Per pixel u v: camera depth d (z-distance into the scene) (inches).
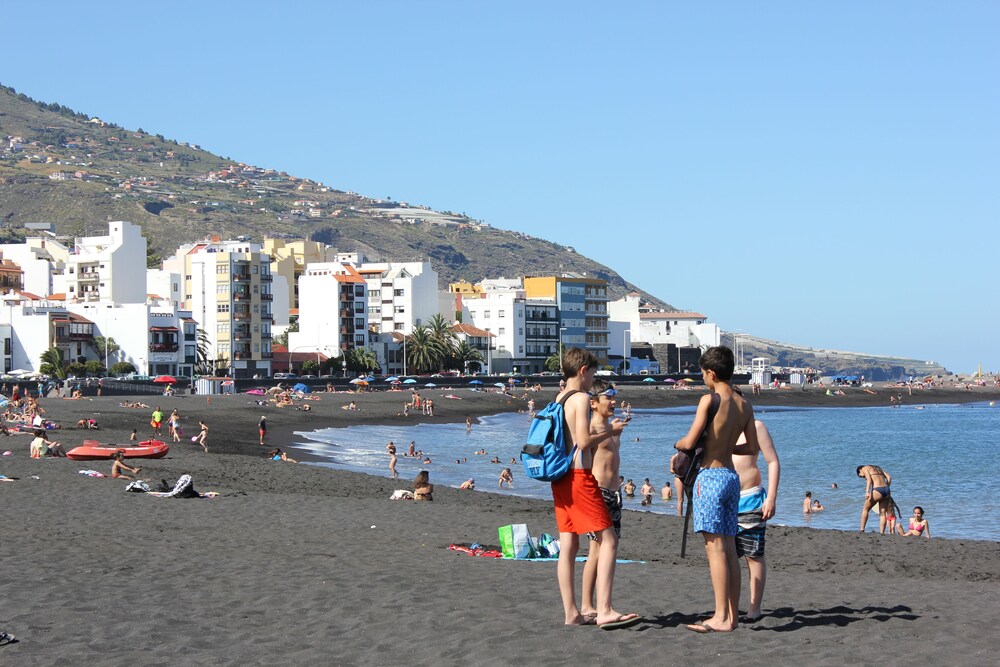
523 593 600.7
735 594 483.2
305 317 7116.1
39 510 1082.1
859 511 1760.6
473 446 3186.5
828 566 939.3
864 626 502.6
